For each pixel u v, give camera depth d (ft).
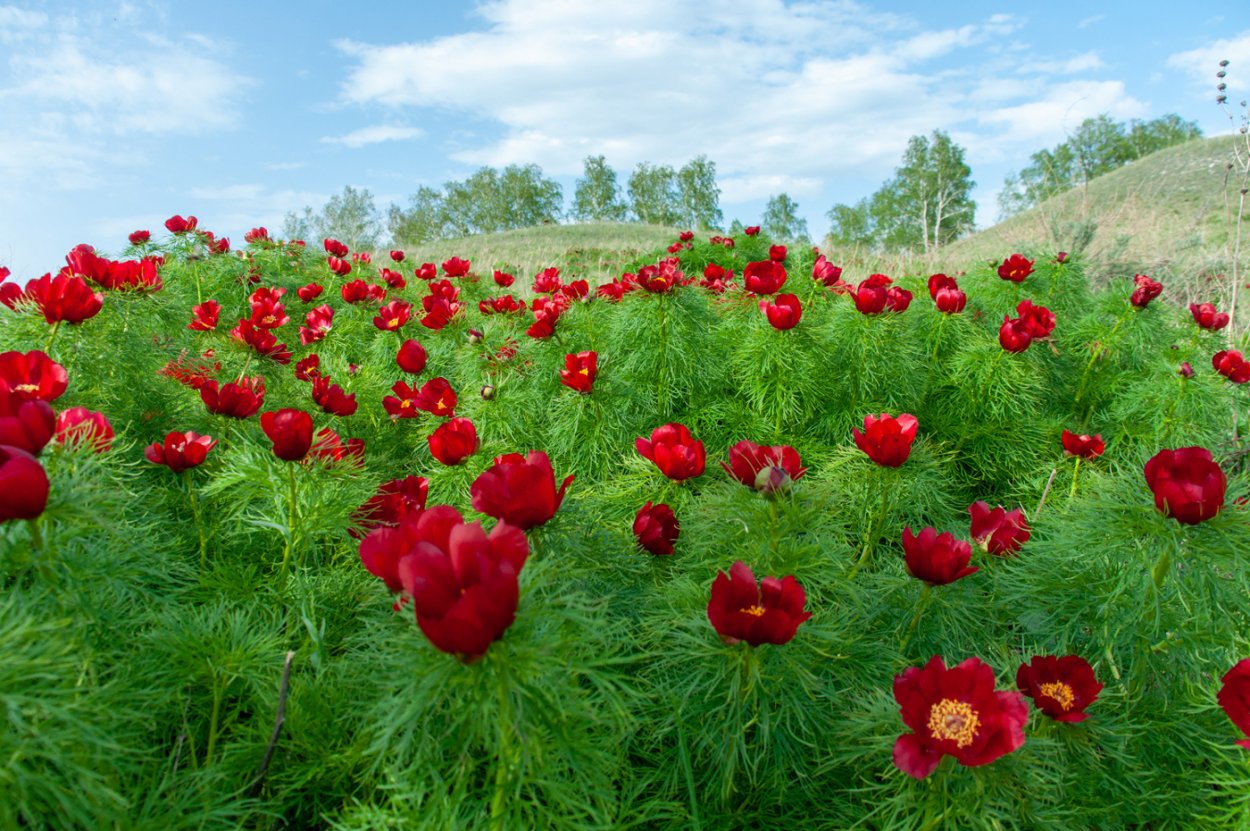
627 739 6.95
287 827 6.78
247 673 6.99
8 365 7.22
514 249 107.55
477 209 307.37
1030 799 6.18
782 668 6.82
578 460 13.92
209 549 10.19
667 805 6.47
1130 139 204.03
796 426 15.43
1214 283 30.22
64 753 4.69
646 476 10.69
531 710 4.83
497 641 4.62
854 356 15.48
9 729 4.52
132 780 5.93
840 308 15.96
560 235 158.30
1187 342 18.58
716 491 8.64
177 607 7.66
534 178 307.78
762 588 6.52
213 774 6.01
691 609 7.47
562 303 17.63
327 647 8.16
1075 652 8.53
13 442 5.40
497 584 4.32
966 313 19.76
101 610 6.58
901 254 45.91
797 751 7.16
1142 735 7.83
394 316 18.79
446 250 122.83
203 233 24.98
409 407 13.14
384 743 4.76
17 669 4.47
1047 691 6.65
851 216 245.86
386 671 5.67
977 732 5.41
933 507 12.25
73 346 11.41
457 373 19.39
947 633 8.43
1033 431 15.66
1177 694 8.16
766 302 16.16
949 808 5.76
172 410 12.30
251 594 8.68
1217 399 15.52
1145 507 7.64
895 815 6.15
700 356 16.11
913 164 210.79
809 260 23.79
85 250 12.33
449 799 5.48
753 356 14.96
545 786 5.19
